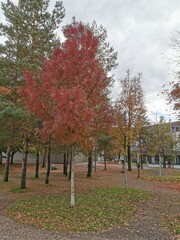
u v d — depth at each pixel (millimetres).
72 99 10461
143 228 9289
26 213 10859
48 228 8844
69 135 11430
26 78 12078
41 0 18875
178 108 14375
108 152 28922
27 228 8773
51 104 11695
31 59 17594
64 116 10414
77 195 15148
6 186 19109
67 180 23734
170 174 33062
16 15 18453
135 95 22062
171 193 17406
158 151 35531
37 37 18422
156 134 36062
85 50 11898
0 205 12742
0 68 17422
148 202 14047
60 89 11016
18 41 17859
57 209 11484
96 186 19703
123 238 8094
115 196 14922
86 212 11031
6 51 18234
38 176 26281
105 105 12664
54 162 53562
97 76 11961
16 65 16891
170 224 9875
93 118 11250
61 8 19719
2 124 15297
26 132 17031
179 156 56281
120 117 18406
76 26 12250
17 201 13352
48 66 11750
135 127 20234
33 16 18953
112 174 31219
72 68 11633
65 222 9609
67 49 11836
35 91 11711
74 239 7703
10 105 14836
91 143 11922
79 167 43906
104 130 12906
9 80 16797
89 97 11867
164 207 12906
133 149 38281
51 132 11625
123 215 10938
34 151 25828
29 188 17984
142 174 31984
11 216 10508
